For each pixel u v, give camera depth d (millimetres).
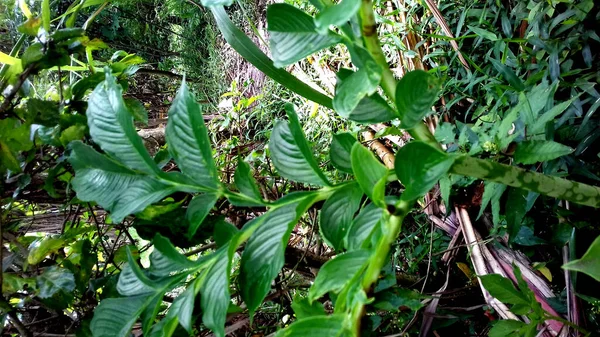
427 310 745
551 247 738
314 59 1742
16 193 569
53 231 825
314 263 822
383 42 1301
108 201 404
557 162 632
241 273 353
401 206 297
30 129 567
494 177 330
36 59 585
